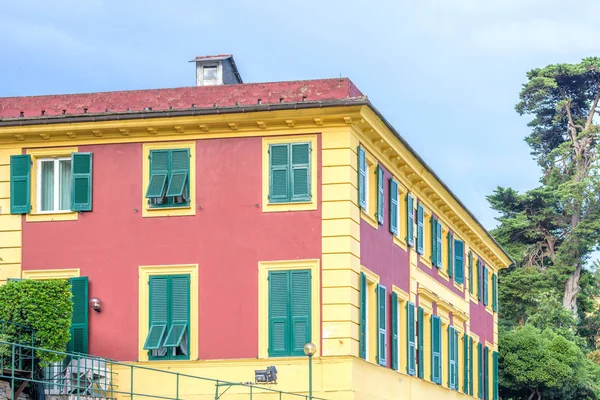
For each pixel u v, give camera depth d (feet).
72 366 128.06
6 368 113.80
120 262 132.57
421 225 162.09
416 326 157.89
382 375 138.82
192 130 132.26
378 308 138.00
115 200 133.49
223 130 131.75
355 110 127.75
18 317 120.06
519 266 357.82
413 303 155.43
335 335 127.03
